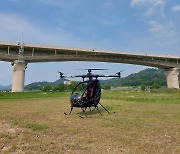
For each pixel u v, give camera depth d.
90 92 10.34
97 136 5.76
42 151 4.45
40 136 5.77
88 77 10.55
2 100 22.70
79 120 8.55
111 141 5.24
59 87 84.25
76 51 68.31
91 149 4.60
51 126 7.18
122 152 4.38
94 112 11.24
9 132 6.16
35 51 64.69
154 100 20.28
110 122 7.85
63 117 9.44
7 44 57.44
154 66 88.38
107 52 71.44
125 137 5.59
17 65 59.66
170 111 11.30
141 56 78.00
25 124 7.39
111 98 25.03
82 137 5.65
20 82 59.31
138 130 6.46
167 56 82.00
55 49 64.62
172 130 6.45
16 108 13.44
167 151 4.43
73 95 10.52
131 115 9.79
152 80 148.88
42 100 22.72
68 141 5.25
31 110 12.28
